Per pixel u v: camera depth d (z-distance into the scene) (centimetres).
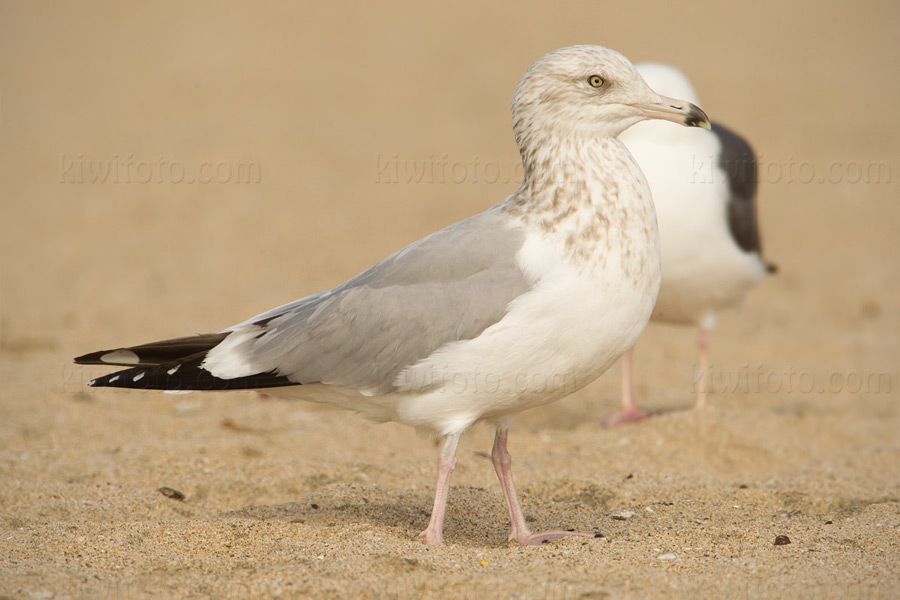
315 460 1122
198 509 999
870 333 1733
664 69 1251
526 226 842
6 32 4188
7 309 1769
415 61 3759
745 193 1277
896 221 2312
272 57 3803
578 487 1043
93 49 3922
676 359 1625
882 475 1101
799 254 2142
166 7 4638
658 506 997
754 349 1672
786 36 3975
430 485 1054
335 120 3044
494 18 4325
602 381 1523
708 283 1267
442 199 2469
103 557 806
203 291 1880
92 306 1795
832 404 1414
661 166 1220
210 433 1247
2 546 827
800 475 1098
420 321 829
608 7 4412
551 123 850
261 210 2369
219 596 724
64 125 2966
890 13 4309
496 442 899
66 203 2408
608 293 809
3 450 1155
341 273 1980
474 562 783
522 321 806
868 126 2844
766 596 716
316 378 864
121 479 1062
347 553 800
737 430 1230
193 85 3406
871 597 712
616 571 762
